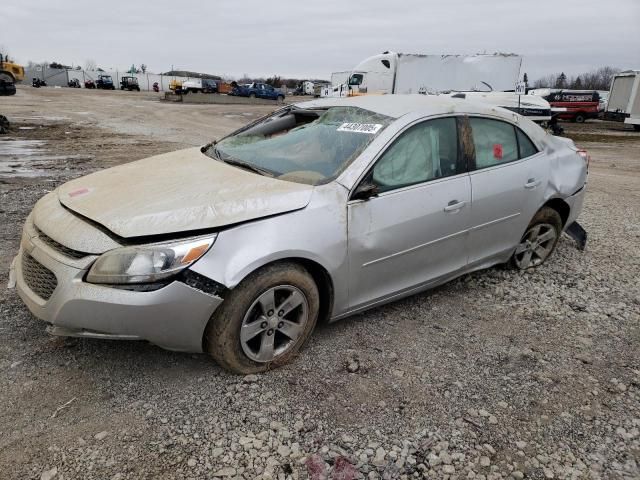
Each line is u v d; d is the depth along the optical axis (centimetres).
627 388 288
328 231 282
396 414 256
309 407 256
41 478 205
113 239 246
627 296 416
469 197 356
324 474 215
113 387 263
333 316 307
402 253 323
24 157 986
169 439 230
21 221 525
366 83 2608
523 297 403
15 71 4262
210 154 370
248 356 272
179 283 240
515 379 292
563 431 251
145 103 3525
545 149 431
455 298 394
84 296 238
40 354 286
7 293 354
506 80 2538
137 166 343
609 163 1295
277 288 271
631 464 232
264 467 217
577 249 529
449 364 303
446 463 226
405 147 327
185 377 274
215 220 254
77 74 7012
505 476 221
